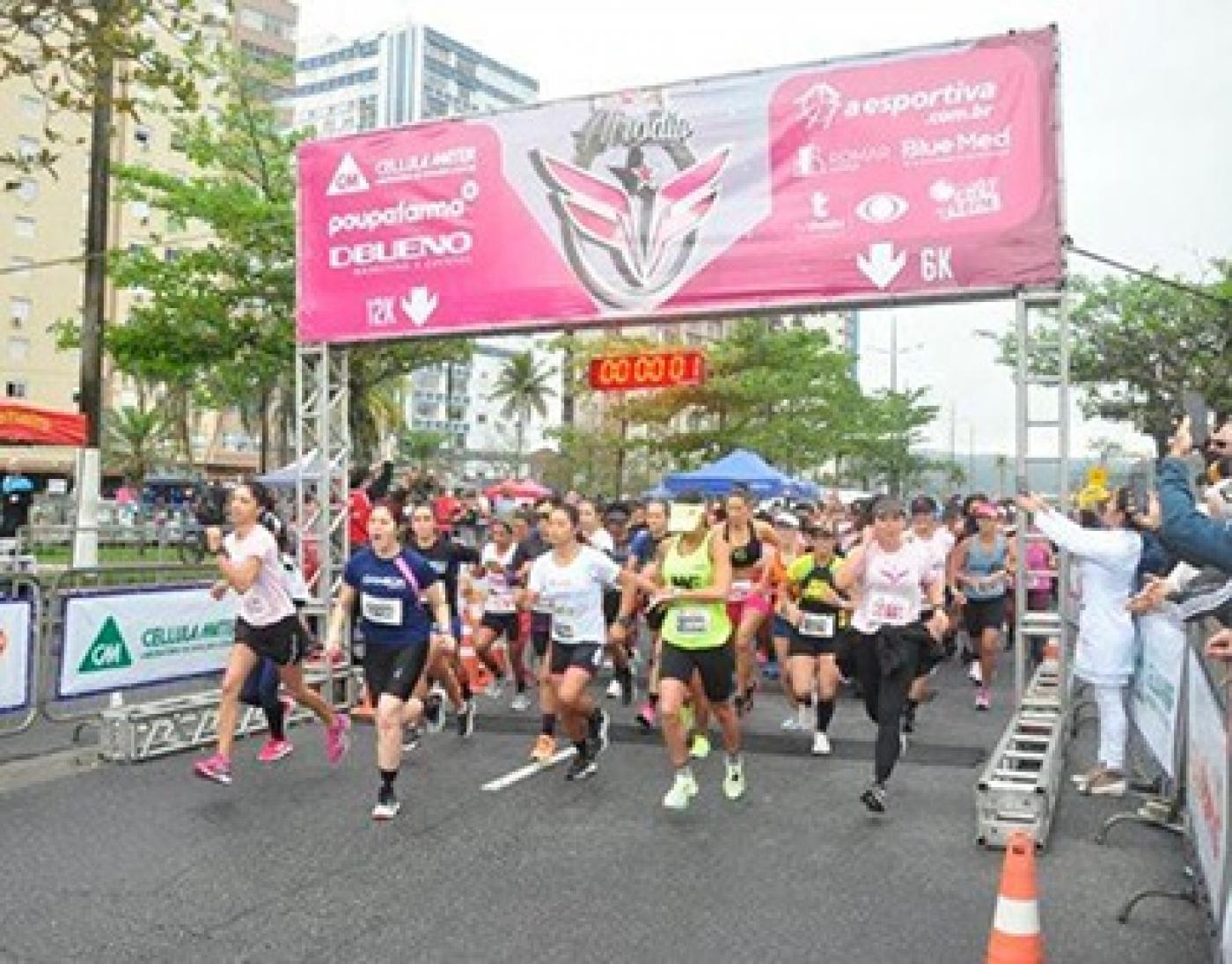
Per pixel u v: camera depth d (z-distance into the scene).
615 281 9.39
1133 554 7.11
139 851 5.98
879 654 6.81
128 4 7.75
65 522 22.83
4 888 5.39
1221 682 4.20
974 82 8.29
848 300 8.60
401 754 7.84
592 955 4.65
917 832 6.48
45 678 8.62
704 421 43.94
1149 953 4.72
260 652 7.52
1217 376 24.23
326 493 10.34
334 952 4.68
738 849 6.14
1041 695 9.04
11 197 59.12
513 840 6.27
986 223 8.22
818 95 8.75
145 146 58.34
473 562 9.65
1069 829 6.57
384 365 20.91
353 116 126.38
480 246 9.87
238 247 19.55
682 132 9.20
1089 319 25.55
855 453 48.81
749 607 9.40
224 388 26.47
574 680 7.41
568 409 55.16
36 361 60.78
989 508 10.75
